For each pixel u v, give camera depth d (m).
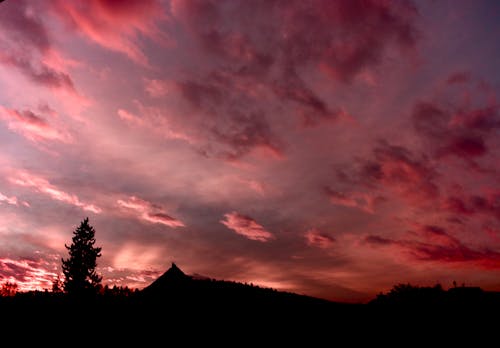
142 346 17.27
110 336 18.34
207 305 21.75
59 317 20.59
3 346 17.05
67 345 17.31
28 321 19.98
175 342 17.72
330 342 18.39
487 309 19.41
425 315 20.02
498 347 15.92
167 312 20.77
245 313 21.39
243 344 17.75
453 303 20.73
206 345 17.48
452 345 16.73
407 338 18.06
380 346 17.62
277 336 18.89
